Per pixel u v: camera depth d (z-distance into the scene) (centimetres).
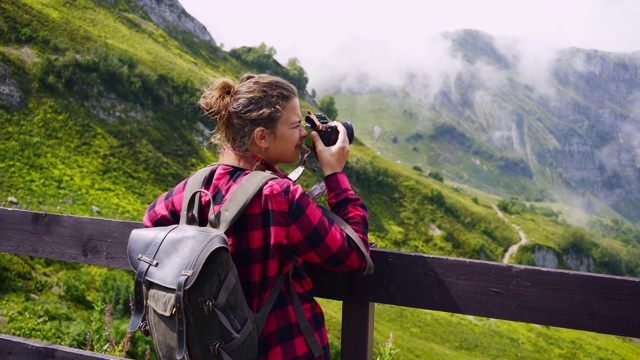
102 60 9362
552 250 14875
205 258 160
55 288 3600
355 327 224
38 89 8450
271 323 182
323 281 226
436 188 14838
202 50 14988
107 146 8406
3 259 3578
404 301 214
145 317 187
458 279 207
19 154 7344
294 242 180
